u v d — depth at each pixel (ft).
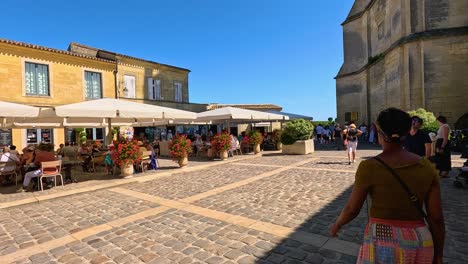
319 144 73.82
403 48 54.65
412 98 52.80
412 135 16.20
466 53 49.37
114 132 66.39
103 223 16.17
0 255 12.37
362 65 89.35
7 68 50.98
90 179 29.81
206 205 19.03
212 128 94.84
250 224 15.14
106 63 66.64
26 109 24.12
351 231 13.65
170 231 14.57
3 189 26.07
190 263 11.14
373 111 76.95
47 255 12.26
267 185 24.47
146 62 76.13
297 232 13.78
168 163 41.93
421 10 52.49
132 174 30.73
